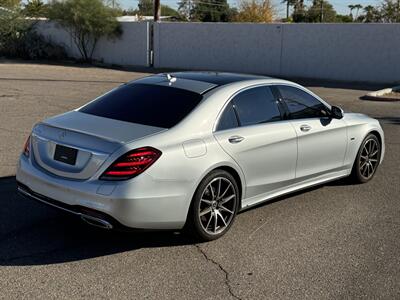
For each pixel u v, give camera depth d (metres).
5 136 9.77
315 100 6.55
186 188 4.80
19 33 35.38
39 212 5.80
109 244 5.05
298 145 6.03
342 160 6.83
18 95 16.25
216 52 30.14
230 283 4.36
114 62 34.31
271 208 6.23
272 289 4.28
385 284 4.41
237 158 5.27
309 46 26.83
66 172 4.77
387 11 43.28
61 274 4.42
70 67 30.42
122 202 4.46
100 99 5.72
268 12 48.91
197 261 4.75
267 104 5.86
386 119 13.26
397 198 6.76
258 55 28.66
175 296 4.11
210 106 5.25
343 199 6.65
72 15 33.47
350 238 5.39
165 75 6.04
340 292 4.25
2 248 4.90
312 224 5.75
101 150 4.59
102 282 4.30
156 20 33.81
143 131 4.84
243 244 5.16
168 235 5.30
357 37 25.25
